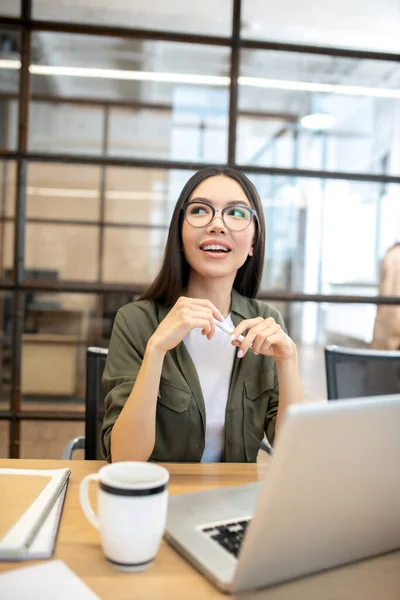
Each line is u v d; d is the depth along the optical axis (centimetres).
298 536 50
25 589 50
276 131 322
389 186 281
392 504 56
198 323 91
